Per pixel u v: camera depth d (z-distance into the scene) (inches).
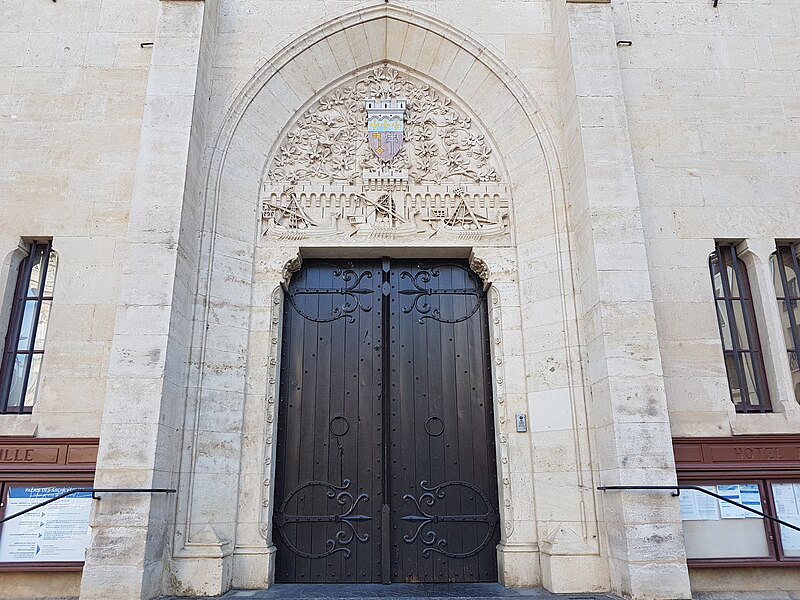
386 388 316.8
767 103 331.3
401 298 332.2
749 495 275.9
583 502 273.4
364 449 309.7
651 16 345.1
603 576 260.5
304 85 344.5
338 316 328.5
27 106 322.0
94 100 324.8
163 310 263.9
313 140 340.8
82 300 295.1
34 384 293.7
